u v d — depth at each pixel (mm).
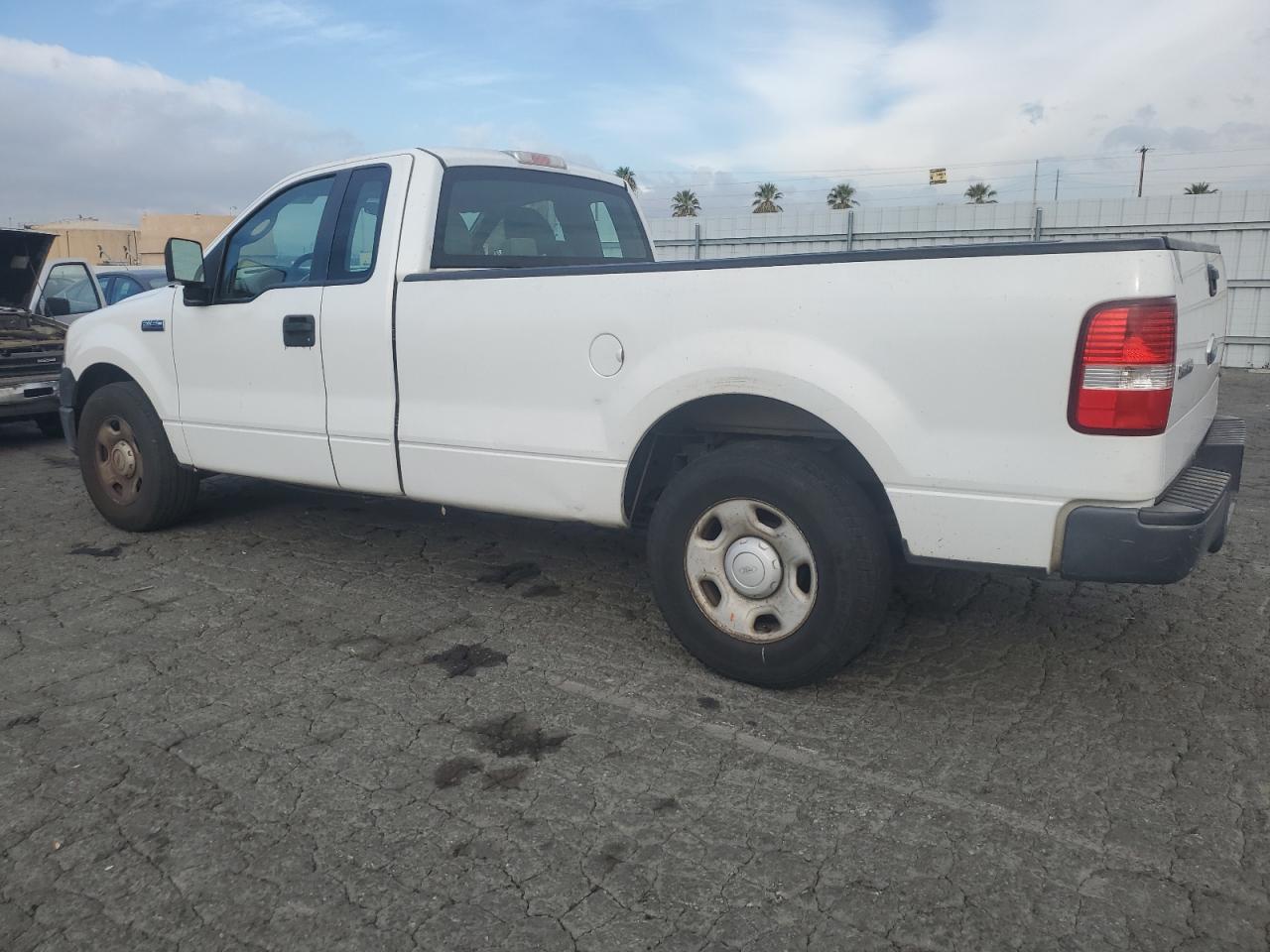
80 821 2725
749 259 3287
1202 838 2631
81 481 7254
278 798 2836
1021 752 3100
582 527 5703
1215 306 3682
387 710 3393
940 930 2283
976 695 3502
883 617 3355
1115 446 2822
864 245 18078
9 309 9125
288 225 4719
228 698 3484
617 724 3293
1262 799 2814
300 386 4578
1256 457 7984
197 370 5004
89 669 3729
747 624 3480
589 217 5273
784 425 3582
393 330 4188
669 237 19438
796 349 3217
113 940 2266
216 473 5234
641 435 3586
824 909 2357
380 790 2881
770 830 2680
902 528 3172
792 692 3531
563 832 2674
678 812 2770
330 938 2266
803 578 3395
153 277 12148
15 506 6363
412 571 4906
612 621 4242
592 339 3643
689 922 2314
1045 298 2846
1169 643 3961
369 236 4379
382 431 4305
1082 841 2623
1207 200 16094
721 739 3188
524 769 3006
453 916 2336
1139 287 2748
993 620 4215
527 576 4832
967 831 2670
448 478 4148
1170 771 2977
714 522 3541
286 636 4070
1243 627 4109
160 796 2846
